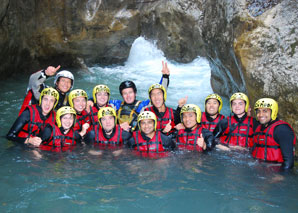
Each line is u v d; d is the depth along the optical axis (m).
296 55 5.17
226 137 5.69
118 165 4.64
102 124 5.48
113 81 11.66
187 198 3.69
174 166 4.63
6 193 3.71
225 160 4.88
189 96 9.80
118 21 12.32
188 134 5.60
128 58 15.52
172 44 15.39
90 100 6.69
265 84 5.43
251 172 4.43
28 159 4.76
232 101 5.59
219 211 3.42
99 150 5.27
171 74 13.38
